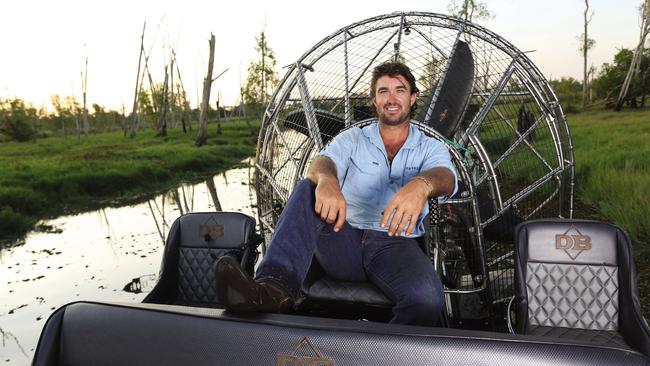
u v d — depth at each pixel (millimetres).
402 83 2041
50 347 1111
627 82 29266
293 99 3592
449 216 2846
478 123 3322
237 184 12148
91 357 1092
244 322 1021
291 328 990
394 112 2039
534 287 2373
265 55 34062
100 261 5484
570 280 2334
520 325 2311
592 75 43000
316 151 3113
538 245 2379
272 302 1259
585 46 36281
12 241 6676
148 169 12781
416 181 1525
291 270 1424
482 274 2879
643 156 8664
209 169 16016
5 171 11281
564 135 3805
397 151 2111
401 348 925
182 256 2912
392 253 1959
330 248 2029
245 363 989
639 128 14805
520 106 3957
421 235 2115
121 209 9078
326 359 951
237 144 26641
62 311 1155
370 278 2004
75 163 12781
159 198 10297
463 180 2760
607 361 863
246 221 2799
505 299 3170
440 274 2316
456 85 3268
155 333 1054
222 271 1117
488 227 3562
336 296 2027
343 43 3430
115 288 4543
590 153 9820
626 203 5520
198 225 2881
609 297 2281
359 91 3371
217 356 1006
